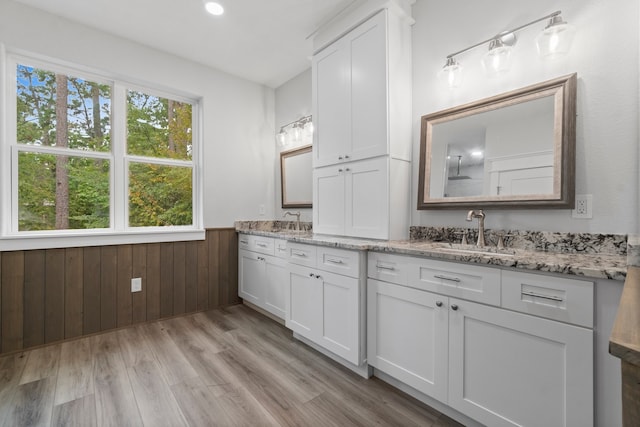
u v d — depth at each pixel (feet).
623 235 4.38
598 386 3.39
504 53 5.30
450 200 6.24
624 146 4.42
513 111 5.46
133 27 8.08
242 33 8.39
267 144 11.76
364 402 5.27
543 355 3.77
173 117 9.91
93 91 8.48
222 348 7.34
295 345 7.52
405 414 4.96
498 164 5.61
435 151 6.55
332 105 7.82
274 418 4.86
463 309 4.53
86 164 8.32
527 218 5.35
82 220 8.24
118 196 8.75
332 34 7.80
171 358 6.82
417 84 7.02
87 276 8.05
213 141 10.36
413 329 5.20
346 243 6.18
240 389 5.64
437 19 6.68
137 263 8.86
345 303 6.22
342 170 7.54
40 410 5.00
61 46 7.59
